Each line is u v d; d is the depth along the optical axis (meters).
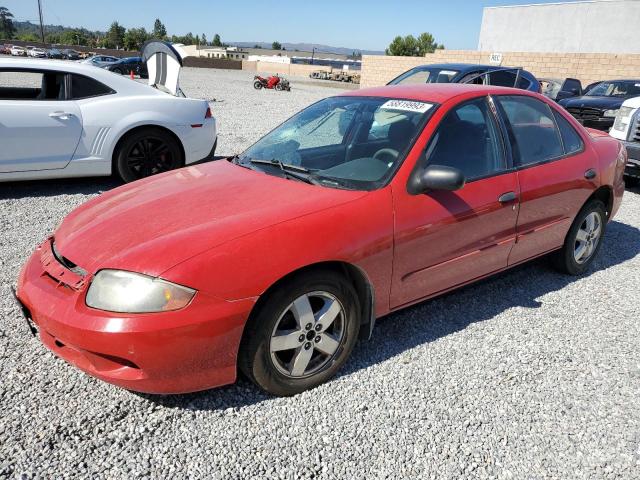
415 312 3.70
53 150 5.84
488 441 2.49
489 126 3.56
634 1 28.17
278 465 2.30
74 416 2.54
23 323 3.35
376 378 2.93
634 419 2.69
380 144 3.24
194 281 2.32
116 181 6.88
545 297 4.03
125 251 2.45
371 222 2.81
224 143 9.51
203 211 2.75
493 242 3.50
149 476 2.22
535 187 3.68
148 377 2.34
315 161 3.31
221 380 2.51
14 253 4.39
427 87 3.77
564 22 31.16
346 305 2.80
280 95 22.83
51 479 2.18
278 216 2.64
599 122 11.60
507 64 25.34
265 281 2.43
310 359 2.77
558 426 2.62
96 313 2.31
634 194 7.61
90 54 59.91
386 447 2.43
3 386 2.73
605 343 3.40
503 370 3.05
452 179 2.88
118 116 6.14
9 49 57.84
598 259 4.90
